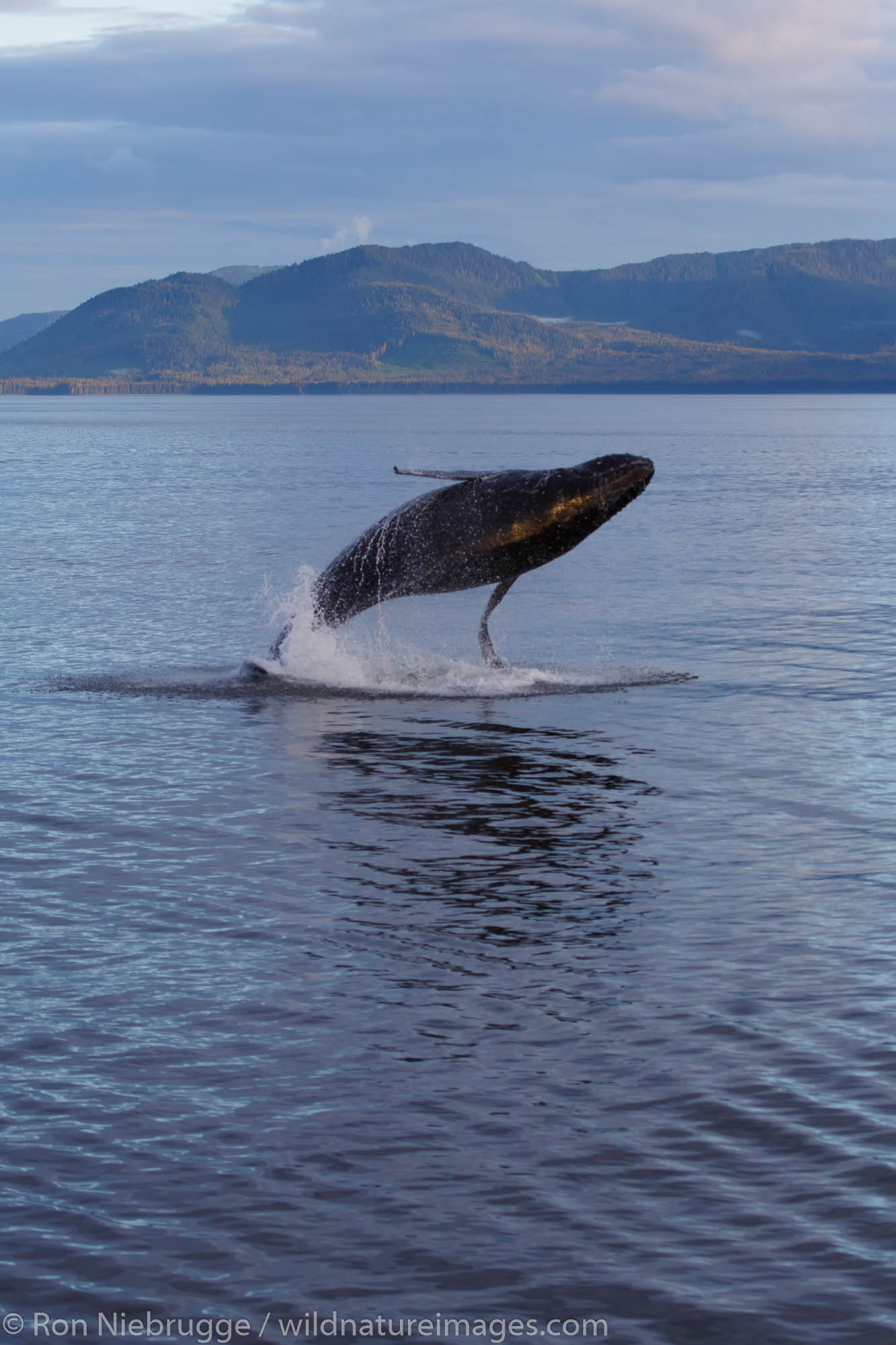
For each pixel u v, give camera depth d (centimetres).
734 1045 2281
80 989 2505
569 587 8656
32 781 3962
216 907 2934
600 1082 2161
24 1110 2064
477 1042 2295
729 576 9175
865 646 6388
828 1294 1675
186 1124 2033
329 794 3859
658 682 5538
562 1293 1678
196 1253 1748
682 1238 1778
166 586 8375
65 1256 1739
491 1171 1917
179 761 4206
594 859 3278
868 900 2984
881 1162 1930
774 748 4425
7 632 6619
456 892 3044
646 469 4850
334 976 2564
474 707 5050
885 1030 2328
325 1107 2081
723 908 2942
